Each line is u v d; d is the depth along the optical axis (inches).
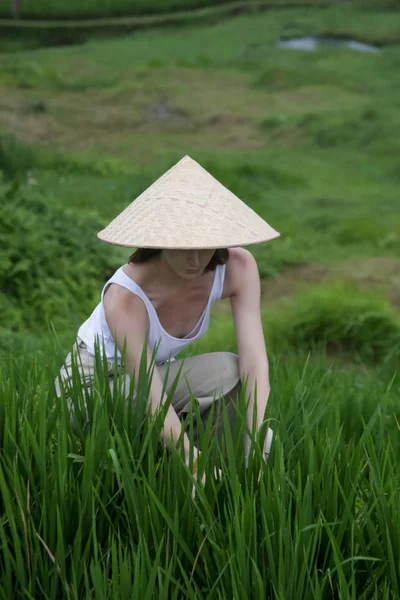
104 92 1061.8
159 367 156.3
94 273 373.1
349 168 815.7
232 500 124.6
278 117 976.3
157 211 134.0
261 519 121.6
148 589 108.6
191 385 154.1
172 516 123.3
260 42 1342.3
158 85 1089.4
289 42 1353.3
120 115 983.0
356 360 313.6
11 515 116.9
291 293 434.3
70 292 350.6
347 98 1067.9
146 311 145.8
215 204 135.0
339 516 125.6
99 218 422.6
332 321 328.2
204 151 857.5
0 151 629.9
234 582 109.1
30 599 111.1
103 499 125.1
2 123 884.6
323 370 233.8
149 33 1419.8
